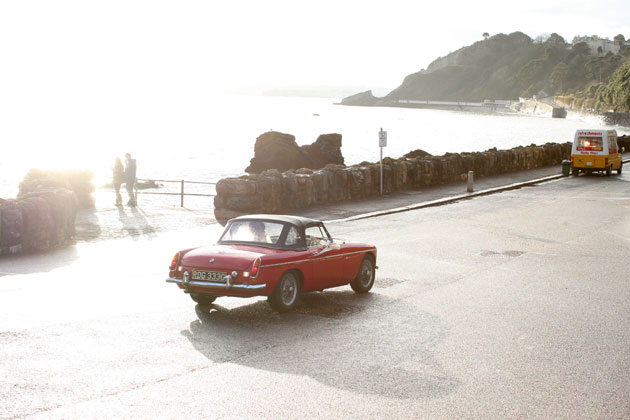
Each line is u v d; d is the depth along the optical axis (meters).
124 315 9.62
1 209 14.64
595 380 7.23
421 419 5.98
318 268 10.38
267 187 21.78
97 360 7.45
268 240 10.02
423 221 22.31
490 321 9.88
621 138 65.75
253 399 6.36
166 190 37.72
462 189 32.50
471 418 6.04
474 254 16.33
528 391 6.82
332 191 25.83
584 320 10.07
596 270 14.53
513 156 42.97
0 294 10.80
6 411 5.84
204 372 7.15
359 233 19.22
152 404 6.14
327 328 9.23
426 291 12.07
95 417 5.78
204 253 9.60
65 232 16.52
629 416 6.20
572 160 42.09
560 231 20.61
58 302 10.34
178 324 9.20
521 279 13.41
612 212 25.52
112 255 14.89
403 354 8.05
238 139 121.56
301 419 5.88
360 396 6.54
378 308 10.62
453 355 8.07
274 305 9.80
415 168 31.95
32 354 7.59
